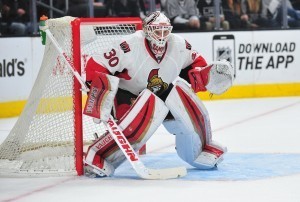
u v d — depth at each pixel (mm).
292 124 17938
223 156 12812
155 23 11062
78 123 11578
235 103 23047
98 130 13953
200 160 11836
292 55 24812
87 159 11305
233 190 10156
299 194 9773
